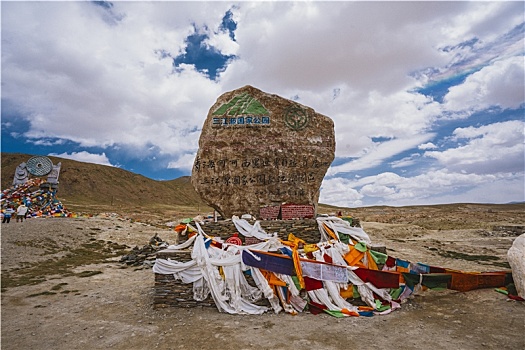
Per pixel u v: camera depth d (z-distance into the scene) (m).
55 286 10.96
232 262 8.25
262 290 7.98
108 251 18.55
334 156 12.62
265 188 12.02
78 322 7.55
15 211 28.45
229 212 11.93
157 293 8.23
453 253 17.06
